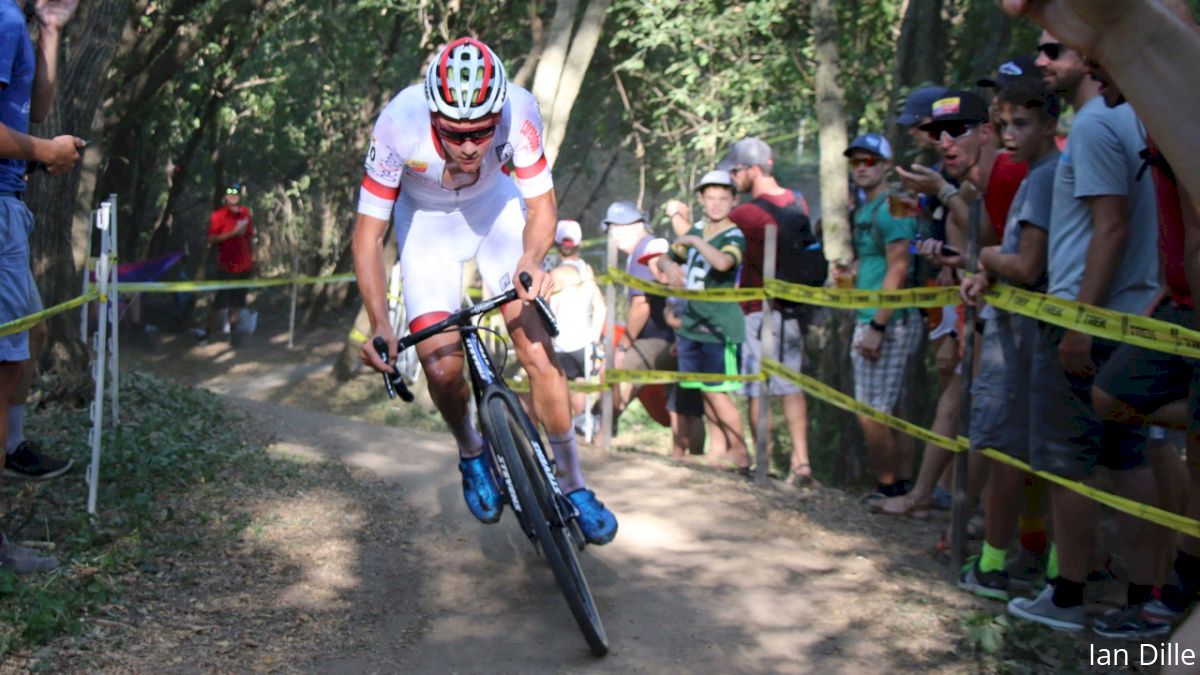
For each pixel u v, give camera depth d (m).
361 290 3.48
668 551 4.35
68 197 5.89
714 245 6.01
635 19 11.52
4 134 3.34
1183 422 3.31
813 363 8.27
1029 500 4.14
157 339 13.74
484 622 3.57
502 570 4.03
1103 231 3.35
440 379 3.69
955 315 5.04
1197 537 3.33
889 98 9.16
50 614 3.21
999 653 3.36
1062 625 3.58
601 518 3.75
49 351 5.80
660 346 7.26
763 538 4.56
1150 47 1.09
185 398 5.99
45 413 5.41
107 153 11.97
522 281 3.27
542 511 3.30
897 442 5.48
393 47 14.21
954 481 4.14
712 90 10.70
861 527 4.88
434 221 3.79
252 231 14.23
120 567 3.71
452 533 4.39
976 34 8.70
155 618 3.39
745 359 6.09
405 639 3.41
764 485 5.60
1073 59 3.72
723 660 3.34
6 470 4.32
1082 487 3.42
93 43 5.89
